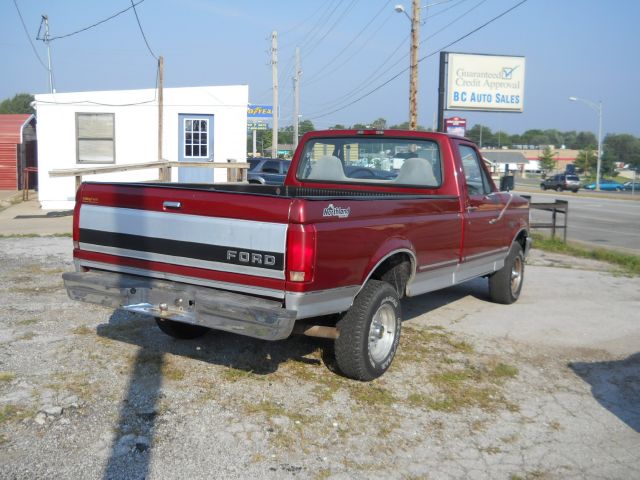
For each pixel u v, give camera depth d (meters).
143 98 18.62
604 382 5.47
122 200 4.89
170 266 4.65
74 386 4.70
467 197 6.36
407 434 4.27
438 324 6.98
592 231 20.97
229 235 4.34
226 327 4.25
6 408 4.29
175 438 4.02
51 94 18.16
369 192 6.44
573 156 124.31
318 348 5.79
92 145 18.59
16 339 5.70
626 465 4.03
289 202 4.14
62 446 3.84
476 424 4.50
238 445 3.97
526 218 8.21
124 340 5.80
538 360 5.94
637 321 7.46
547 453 4.14
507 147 135.50
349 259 4.51
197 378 4.96
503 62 31.77
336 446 4.04
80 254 5.17
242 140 19.22
